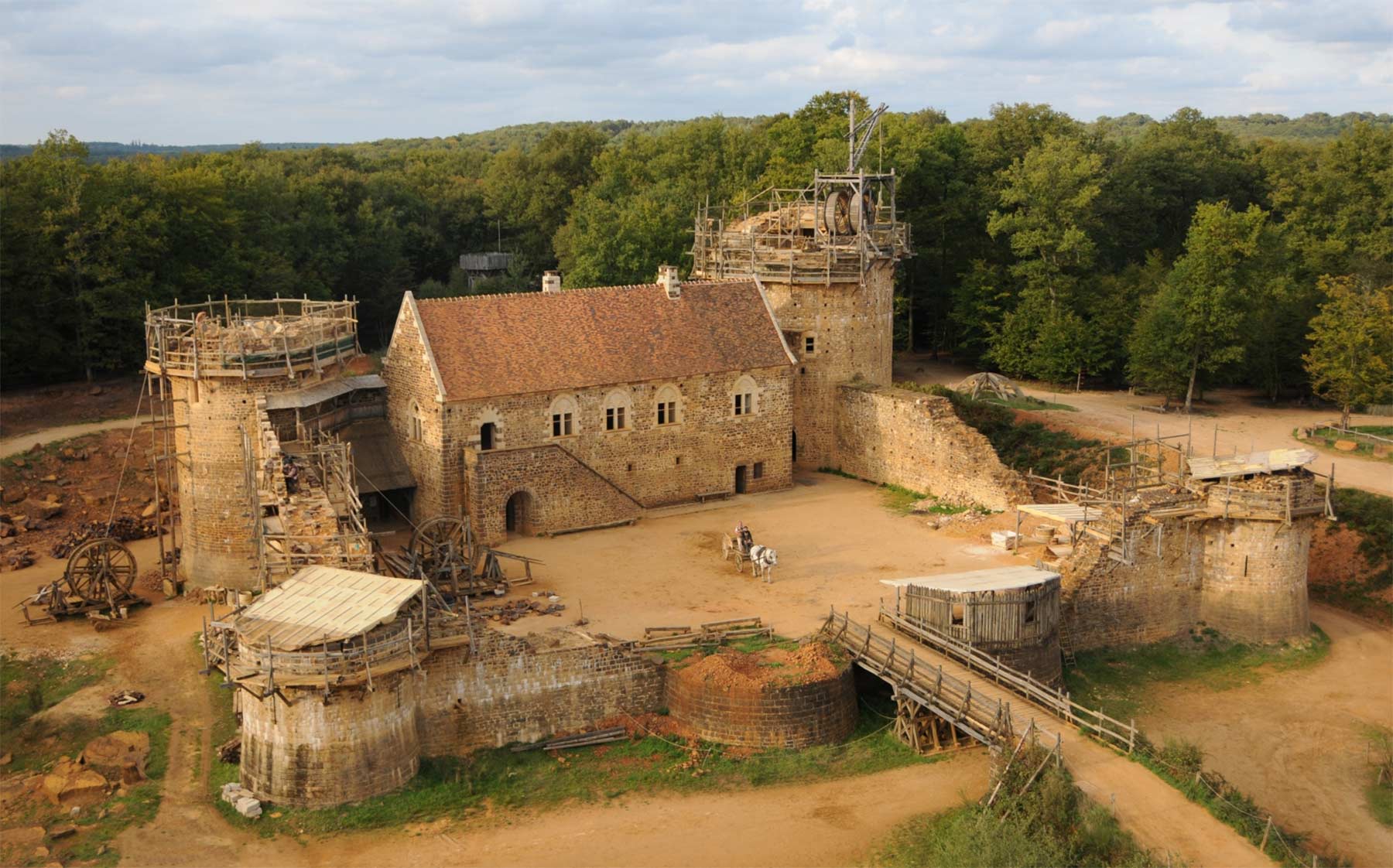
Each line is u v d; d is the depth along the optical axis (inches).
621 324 2773.1
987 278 3961.6
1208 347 3412.9
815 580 2322.8
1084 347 3759.8
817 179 3137.3
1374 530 2571.4
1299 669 2226.9
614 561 2433.6
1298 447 3029.0
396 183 5989.2
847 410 3075.8
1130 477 2445.9
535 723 1888.5
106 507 2940.5
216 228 3969.0
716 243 3309.5
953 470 2783.0
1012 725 1744.6
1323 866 1604.3
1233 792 1674.5
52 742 1905.8
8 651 2208.4
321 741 1686.8
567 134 6333.7
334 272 4645.7
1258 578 2289.6
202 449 2385.6
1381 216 4318.4
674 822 1697.8
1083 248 3789.4
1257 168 5251.0
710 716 1879.9
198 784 1781.5
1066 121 4699.8
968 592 1978.3
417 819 1692.9
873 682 2071.9
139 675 2122.3
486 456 2490.2
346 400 2620.6
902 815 1694.1
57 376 3686.0
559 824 1695.4
